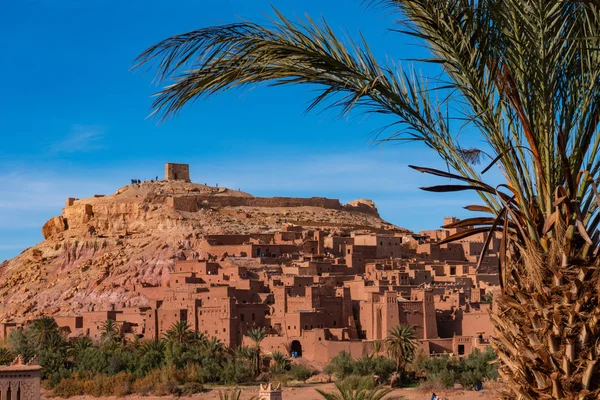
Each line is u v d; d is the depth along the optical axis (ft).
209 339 445.78
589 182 44.16
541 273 43.60
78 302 598.34
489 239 45.60
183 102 46.83
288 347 431.02
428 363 384.68
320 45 47.03
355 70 47.29
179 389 383.04
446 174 47.14
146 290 578.66
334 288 465.88
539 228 44.88
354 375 361.10
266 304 456.86
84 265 652.48
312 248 581.53
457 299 453.17
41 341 437.58
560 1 42.70
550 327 43.21
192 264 519.19
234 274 495.82
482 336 419.33
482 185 46.47
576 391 42.96
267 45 45.91
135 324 487.61
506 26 44.68
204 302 458.91
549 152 44.50
